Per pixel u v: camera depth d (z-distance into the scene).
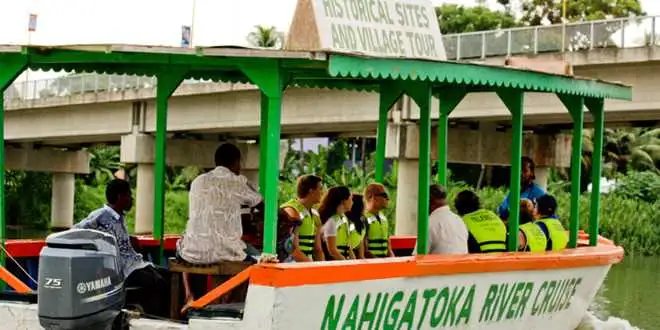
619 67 22.36
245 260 7.74
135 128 35.69
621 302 18.62
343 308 7.07
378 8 8.16
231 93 31.02
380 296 7.34
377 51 8.08
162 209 9.67
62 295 6.56
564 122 26.02
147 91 33.53
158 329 7.04
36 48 7.72
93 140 43.00
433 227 8.72
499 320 8.77
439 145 10.49
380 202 9.54
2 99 8.02
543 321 9.62
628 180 44.62
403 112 26.62
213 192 7.70
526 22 54.94
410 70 7.31
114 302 6.88
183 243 7.81
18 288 7.51
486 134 27.31
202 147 35.97
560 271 9.49
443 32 53.88
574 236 10.23
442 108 10.44
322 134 34.44
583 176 49.41
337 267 6.92
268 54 6.88
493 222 9.21
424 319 7.84
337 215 8.72
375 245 9.48
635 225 35.41
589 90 9.66
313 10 7.60
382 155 10.31
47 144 47.34
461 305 8.19
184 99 33.00
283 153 38.91
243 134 35.56
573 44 22.50
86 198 59.88
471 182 49.59
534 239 9.69
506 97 9.12
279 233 8.38
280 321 6.65
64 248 6.65
